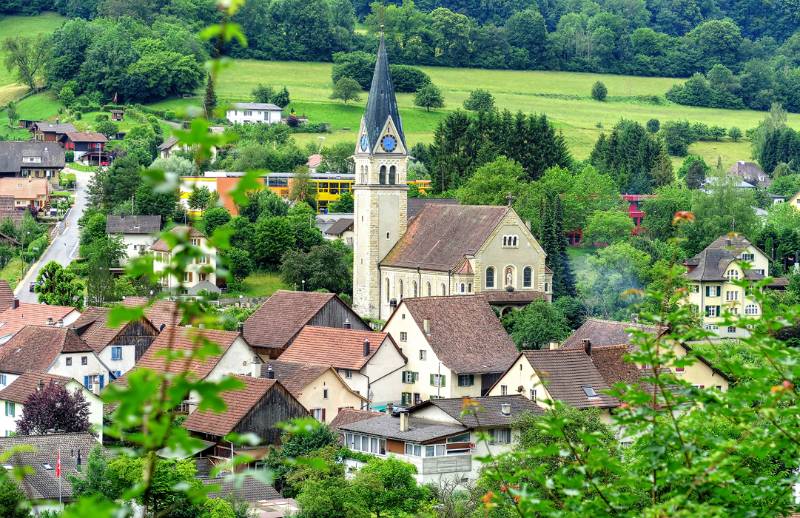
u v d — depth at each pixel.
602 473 71.25
